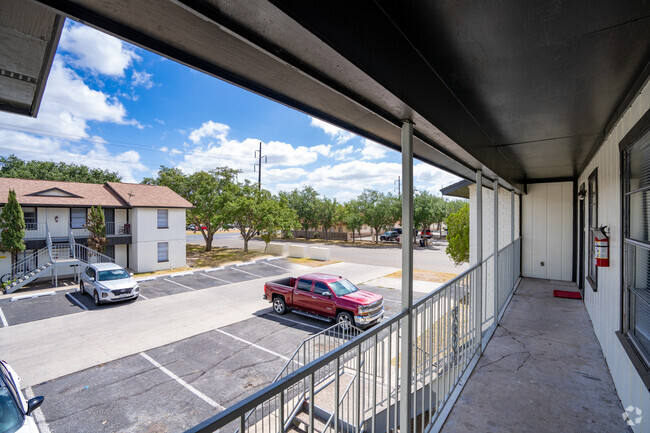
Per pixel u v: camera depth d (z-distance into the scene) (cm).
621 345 240
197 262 1827
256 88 137
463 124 248
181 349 666
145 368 584
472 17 138
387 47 136
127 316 888
